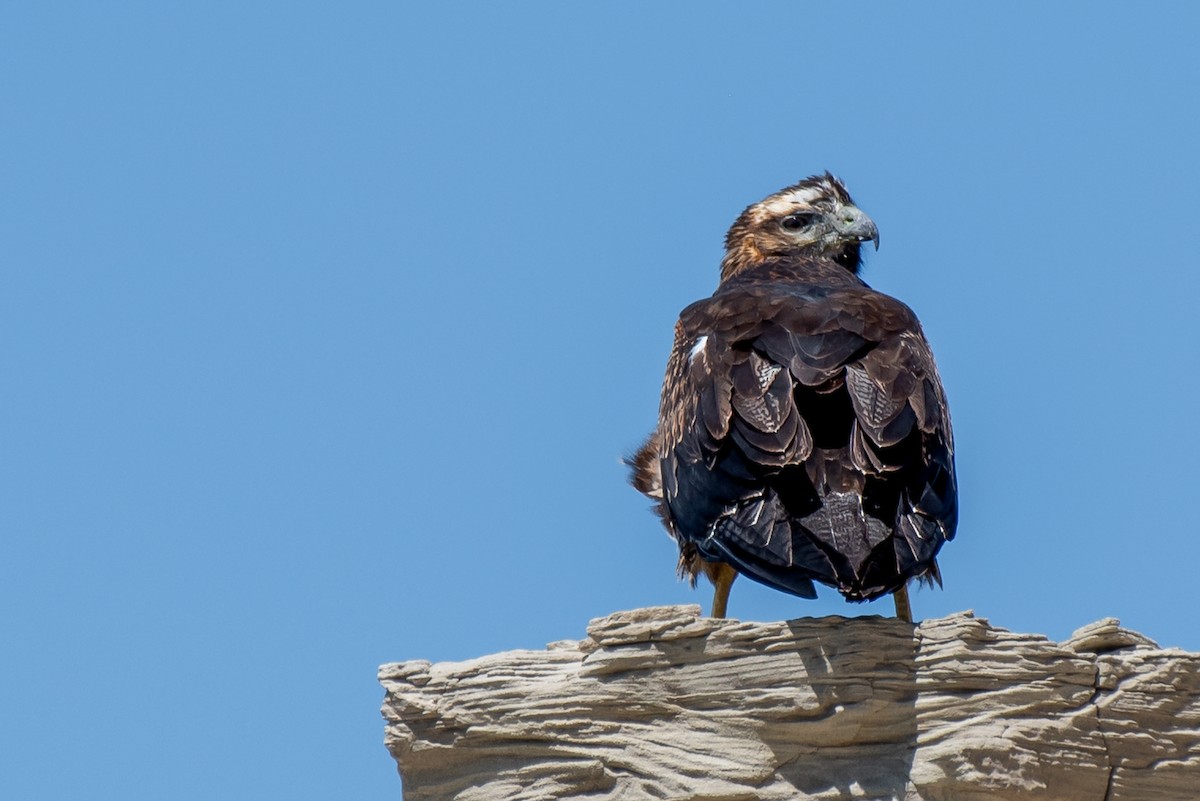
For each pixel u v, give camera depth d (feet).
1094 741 43.62
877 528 43.75
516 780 44.78
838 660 43.06
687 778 43.39
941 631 43.39
